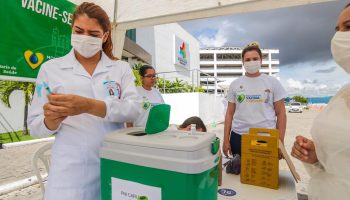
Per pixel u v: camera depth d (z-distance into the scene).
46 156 1.82
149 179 0.83
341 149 1.00
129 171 0.88
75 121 1.18
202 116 12.63
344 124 1.00
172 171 0.79
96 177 1.20
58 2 2.84
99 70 1.27
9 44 2.41
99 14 1.21
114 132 1.03
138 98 1.30
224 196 1.43
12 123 8.75
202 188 0.80
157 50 23.47
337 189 1.04
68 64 1.25
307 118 19.62
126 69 1.37
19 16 2.48
